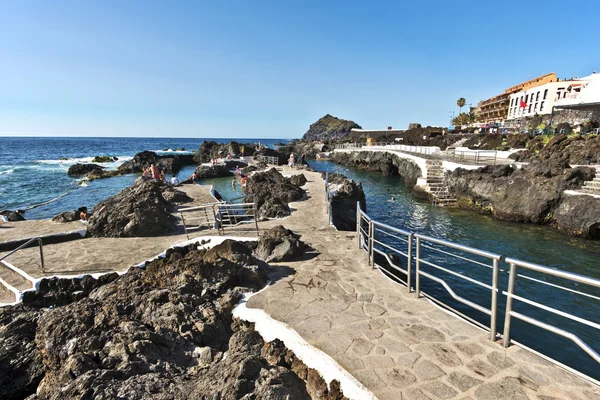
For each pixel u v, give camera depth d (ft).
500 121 209.97
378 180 142.00
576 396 11.81
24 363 18.76
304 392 14.25
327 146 286.87
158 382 14.73
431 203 90.99
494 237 60.29
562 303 36.63
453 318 17.58
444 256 50.85
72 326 18.79
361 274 24.54
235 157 175.52
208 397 13.43
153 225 38.06
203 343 18.67
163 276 23.72
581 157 75.56
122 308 20.59
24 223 43.47
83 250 32.58
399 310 18.65
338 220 60.18
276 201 52.47
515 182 72.59
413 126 260.01
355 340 15.67
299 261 27.71
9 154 266.98
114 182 123.75
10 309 22.58
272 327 17.51
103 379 14.61
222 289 22.63
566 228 61.93
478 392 12.16
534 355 14.15
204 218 45.01
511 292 13.91
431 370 13.41
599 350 28.66
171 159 171.53
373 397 12.15
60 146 407.44
